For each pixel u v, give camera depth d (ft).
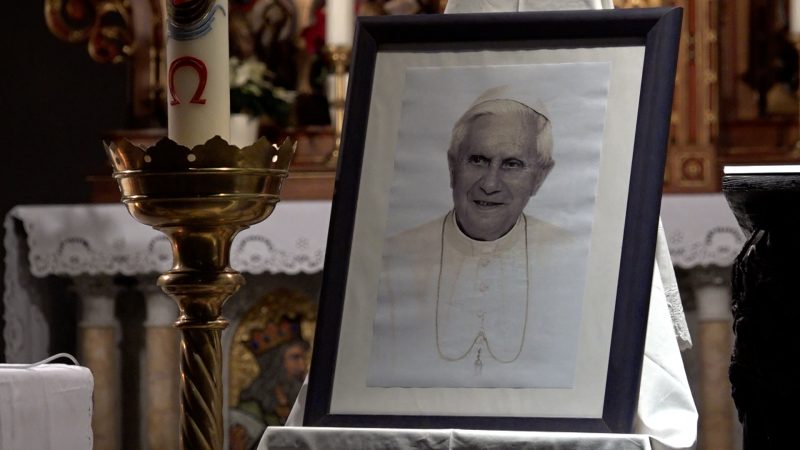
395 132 9.70
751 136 26.04
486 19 9.69
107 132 26.35
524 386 9.02
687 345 10.48
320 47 26.63
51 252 22.90
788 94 26.37
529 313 9.17
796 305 8.56
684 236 21.53
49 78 33.01
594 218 9.24
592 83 9.46
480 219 9.41
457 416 9.02
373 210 9.58
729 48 26.43
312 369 9.28
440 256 9.43
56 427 10.21
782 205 8.49
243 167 7.79
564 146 9.41
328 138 25.62
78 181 32.89
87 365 23.71
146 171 7.76
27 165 32.99
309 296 23.40
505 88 9.61
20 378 9.69
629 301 8.92
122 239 22.75
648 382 9.33
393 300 9.37
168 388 23.48
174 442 23.50
